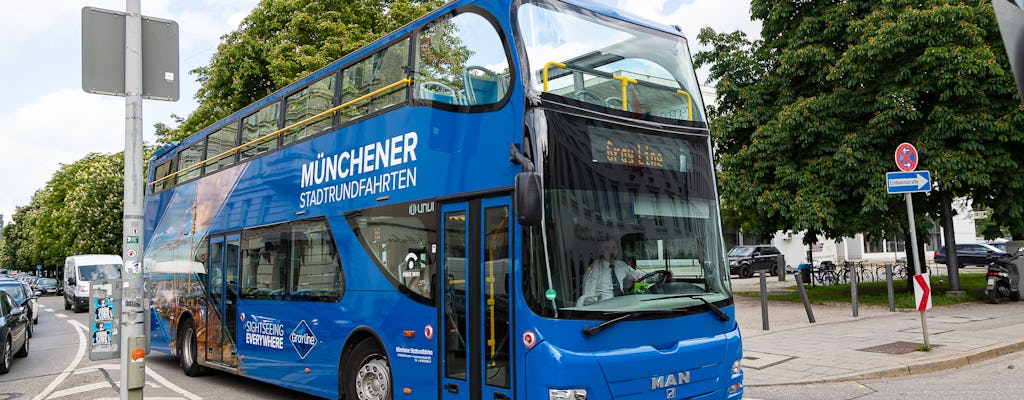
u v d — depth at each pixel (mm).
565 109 5797
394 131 7285
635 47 6664
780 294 22781
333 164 8250
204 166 11828
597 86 6164
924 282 10602
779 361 10242
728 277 6477
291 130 9281
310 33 25125
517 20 6012
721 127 20578
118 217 47781
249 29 26484
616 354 5410
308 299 8383
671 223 6129
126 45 6434
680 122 6594
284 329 8844
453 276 6273
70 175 57625
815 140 18406
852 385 8711
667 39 7035
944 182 16438
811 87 19469
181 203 12562
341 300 7770
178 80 6762
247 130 10594
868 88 17656
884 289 22406
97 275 31375
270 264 9344
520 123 5707
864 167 17391
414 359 6656
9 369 12812
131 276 6340
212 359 10742
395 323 6930
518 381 5461
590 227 5594
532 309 5367
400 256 6969
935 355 10125
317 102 8852
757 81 21000
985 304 17312
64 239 48688
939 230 52750
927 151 16781
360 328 7398
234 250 10344
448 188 6434
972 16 16438
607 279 5594
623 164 5965
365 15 26125
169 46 6730
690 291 6117
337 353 7777
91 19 6273
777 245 46531
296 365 8539
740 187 19516
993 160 16359
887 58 16984
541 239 5406
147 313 6434
